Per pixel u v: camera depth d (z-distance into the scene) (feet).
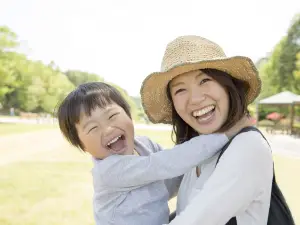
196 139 4.78
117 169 4.99
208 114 4.76
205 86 4.66
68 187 20.66
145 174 4.77
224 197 3.81
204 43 4.88
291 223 4.35
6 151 36.83
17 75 122.62
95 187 5.42
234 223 4.01
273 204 4.26
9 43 101.35
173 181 5.99
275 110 105.40
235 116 4.72
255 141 4.09
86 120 5.21
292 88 108.47
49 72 175.63
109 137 5.20
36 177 23.44
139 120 110.22
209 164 4.69
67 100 5.52
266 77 122.52
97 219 5.41
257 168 3.94
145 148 6.13
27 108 167.22
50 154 34.60
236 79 5.01
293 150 37.73
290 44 112.68
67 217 15.12
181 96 4.83
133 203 5.11
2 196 18.58
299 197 18.35
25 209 16.30
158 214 5.22
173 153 4.74
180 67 4.56
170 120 6.69
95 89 5.53
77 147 5.68
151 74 5.01
